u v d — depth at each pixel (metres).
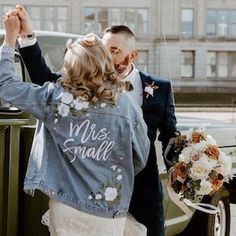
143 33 57.66
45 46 4.15
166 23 57.75
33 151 2.74
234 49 58.72
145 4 57.47
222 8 58.72
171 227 4.44
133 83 3.19
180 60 58.19
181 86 58.22
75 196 2.64
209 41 58.56
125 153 2.76
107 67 2.72
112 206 2.71
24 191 2.93
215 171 3.03
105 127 2.70
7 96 2.72
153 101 3.20
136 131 2.79
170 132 3.29
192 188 3.05
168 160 3.26
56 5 56.41
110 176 2.72
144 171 3.19
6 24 2.85
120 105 2.74
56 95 2.69
